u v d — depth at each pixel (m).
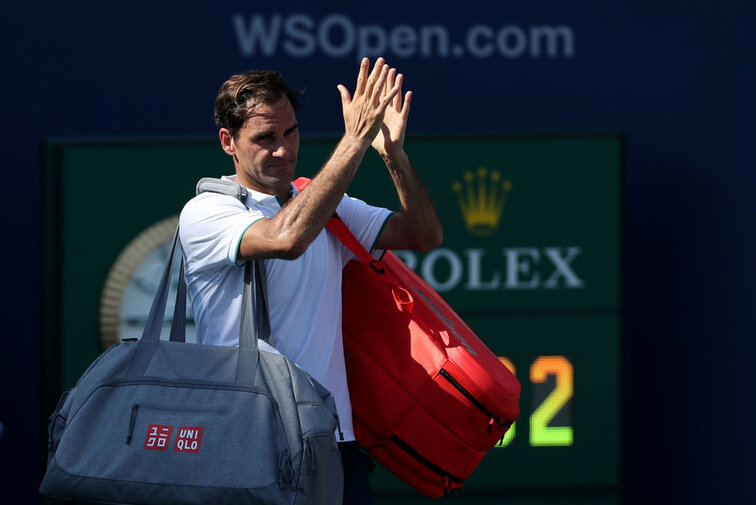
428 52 17.20
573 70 17.38
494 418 8.18
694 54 17.44
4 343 17.22
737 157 17.62
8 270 17.12
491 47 17.25
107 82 16.95
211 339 7.54
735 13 17.44
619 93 17.45
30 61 16.86
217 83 17.06
